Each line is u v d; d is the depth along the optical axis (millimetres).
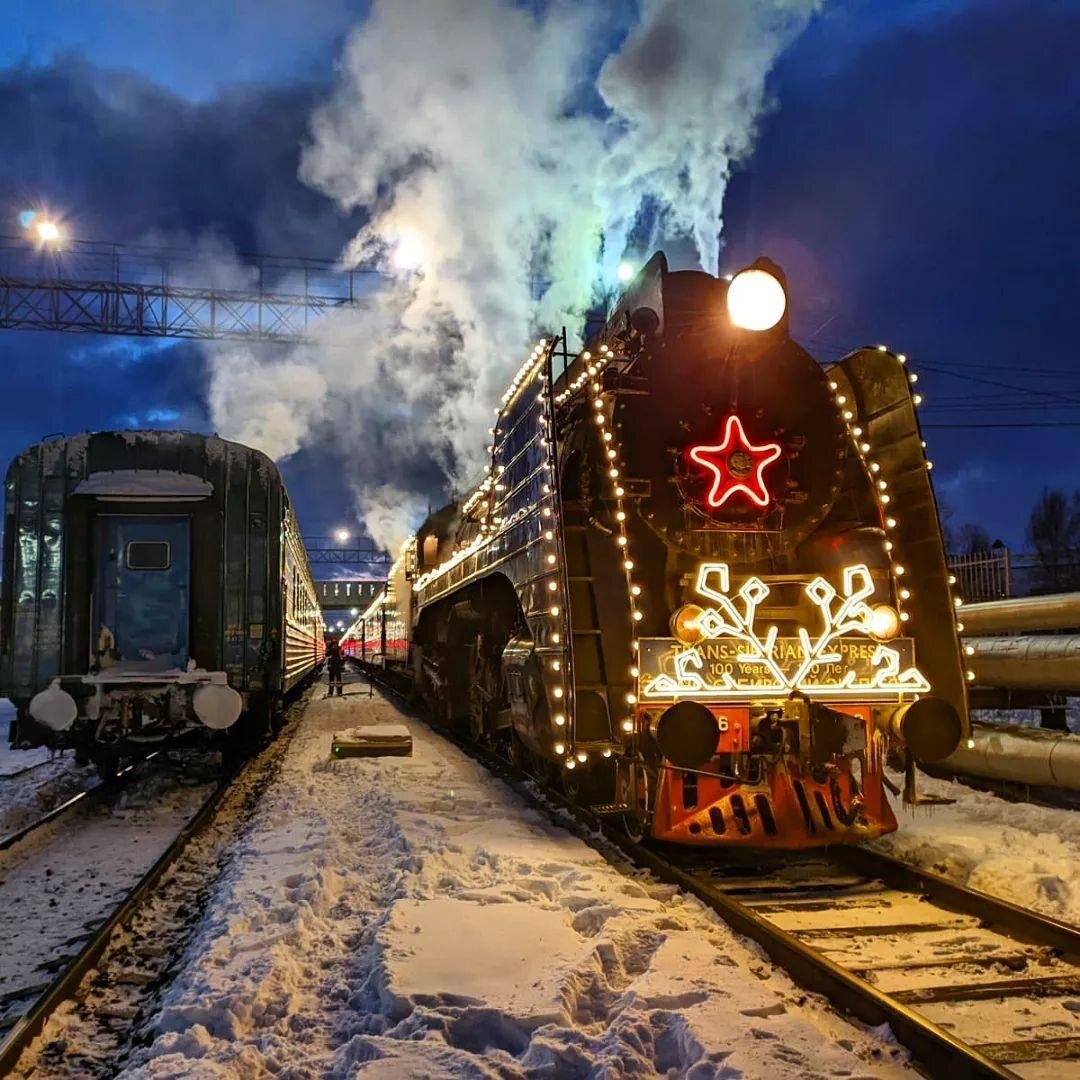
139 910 5230
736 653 5762
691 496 6301
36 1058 3455
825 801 5684
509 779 9031
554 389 7430
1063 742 7371
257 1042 3303
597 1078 2875
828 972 3719
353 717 16859
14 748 9211
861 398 7238
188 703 9383
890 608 6090
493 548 8805
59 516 9461
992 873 5363
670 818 5559
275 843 6363
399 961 3779
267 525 10156
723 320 6602
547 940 4066
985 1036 3516
